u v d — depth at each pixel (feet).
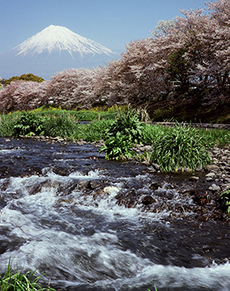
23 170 21.36
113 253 10.07
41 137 44.04
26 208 14.57
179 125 24.61
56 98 152.35
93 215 13.83
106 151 28.37
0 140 41.63
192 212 13.99
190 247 10.58
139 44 93.04
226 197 14.33
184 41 72.02
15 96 170.19
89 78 135.23
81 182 17.87
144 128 36.58
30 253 9.69
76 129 46.60
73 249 10.19
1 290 6.86
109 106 112.06
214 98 66.54
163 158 21.80
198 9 73.97
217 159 24.81
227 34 59.57
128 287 8.13
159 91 87.92
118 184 17.89
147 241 11.03
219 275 8.77
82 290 7.88
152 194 16.15
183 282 8.38
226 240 11.12
